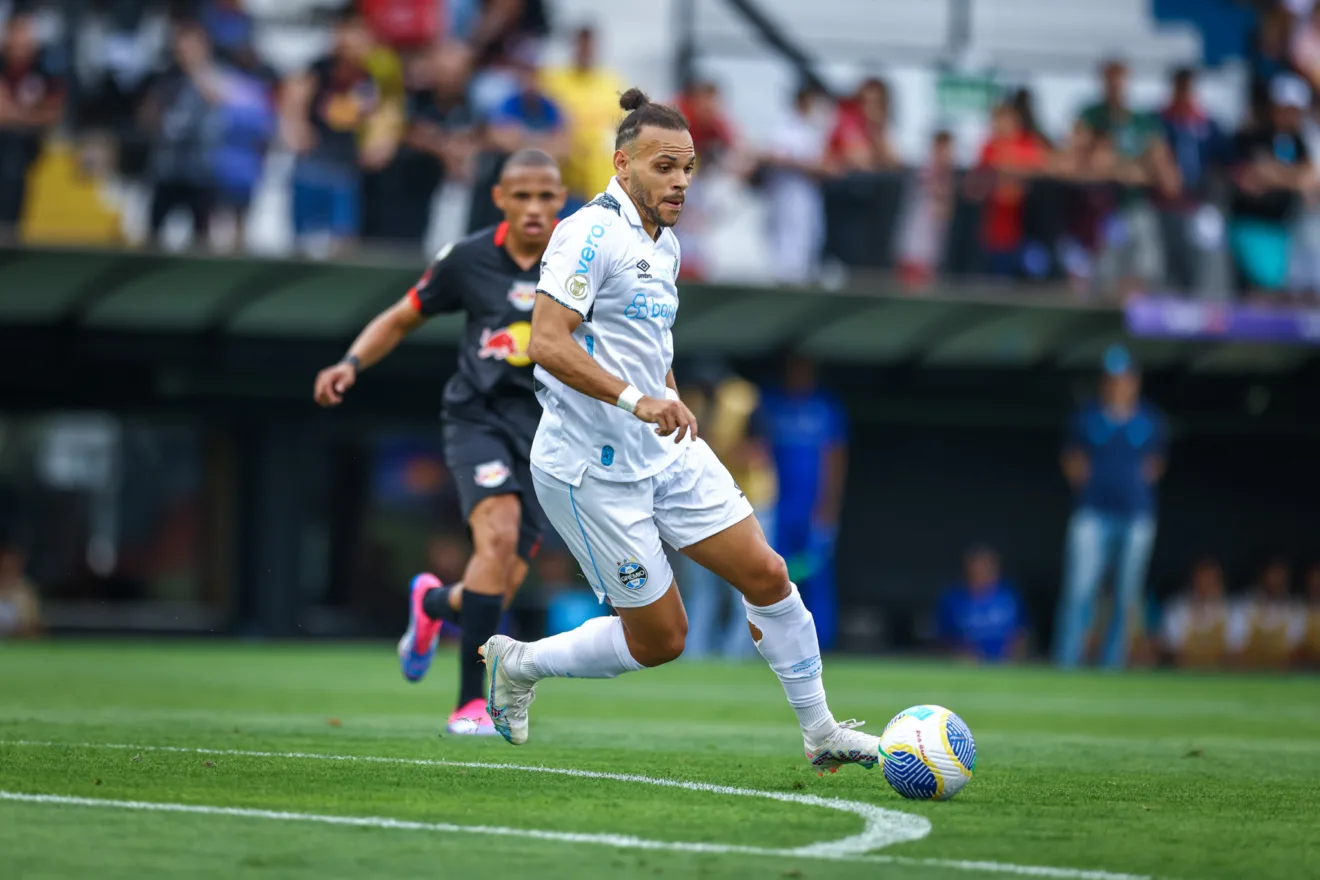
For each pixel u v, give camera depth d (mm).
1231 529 70688
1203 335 59469
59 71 51031
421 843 13062
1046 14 62969
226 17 52281
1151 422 55125
